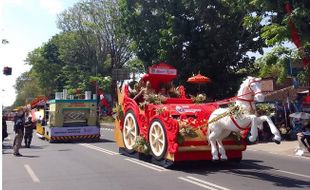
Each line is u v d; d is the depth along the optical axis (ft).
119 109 51.57
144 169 40.14
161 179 34.83
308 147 52.65
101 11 193.47
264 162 46.14
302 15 46.37
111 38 196.75
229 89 99.86
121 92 51.85
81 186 32.19
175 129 38.63
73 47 204.13
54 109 74.02
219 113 37.63
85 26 198.59
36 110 105.81
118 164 43.60
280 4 49.34
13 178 36.04
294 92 79.20
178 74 96.94
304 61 49.96
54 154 54.13
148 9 104.83
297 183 33.45
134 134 48.08
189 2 95.04
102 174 37.47
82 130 75.10
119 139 52.49
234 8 82.79
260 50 96.58
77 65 205.57
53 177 36.24
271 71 57.41
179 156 39.19
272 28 49.62
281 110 74.90
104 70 199.21
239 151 43.16
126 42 194.29
